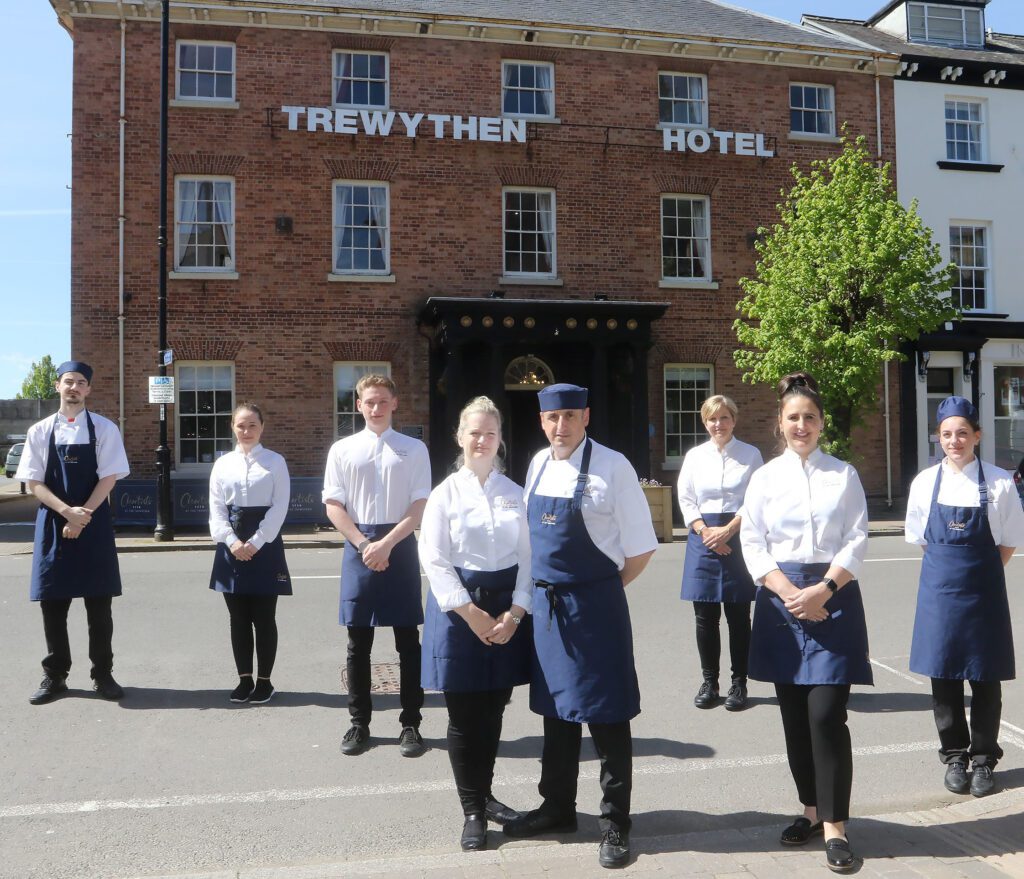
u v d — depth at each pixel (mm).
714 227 19719
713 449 6445
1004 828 4211
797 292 17312
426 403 18344
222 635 8305
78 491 6293
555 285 18891
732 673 6352
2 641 8016
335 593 10344
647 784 4953
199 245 17672
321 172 18031
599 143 19234
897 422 20609
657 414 19312
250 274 17703
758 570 4117
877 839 4098
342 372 18234
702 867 3766
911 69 20922
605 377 17844
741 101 20016
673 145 19484
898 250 16484
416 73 18516
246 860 4035
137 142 17344
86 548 6309
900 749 5488
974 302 21422
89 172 17156
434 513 4234
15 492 28688
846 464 4246
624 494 4039
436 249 18469
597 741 3984
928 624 4930
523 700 6617
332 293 18016
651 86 19562
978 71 21375
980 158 21703
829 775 3824
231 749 5480
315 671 7227
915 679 6996
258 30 17875
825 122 20641
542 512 4082
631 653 4059
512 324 17406
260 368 17703
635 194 19391
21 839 4234
